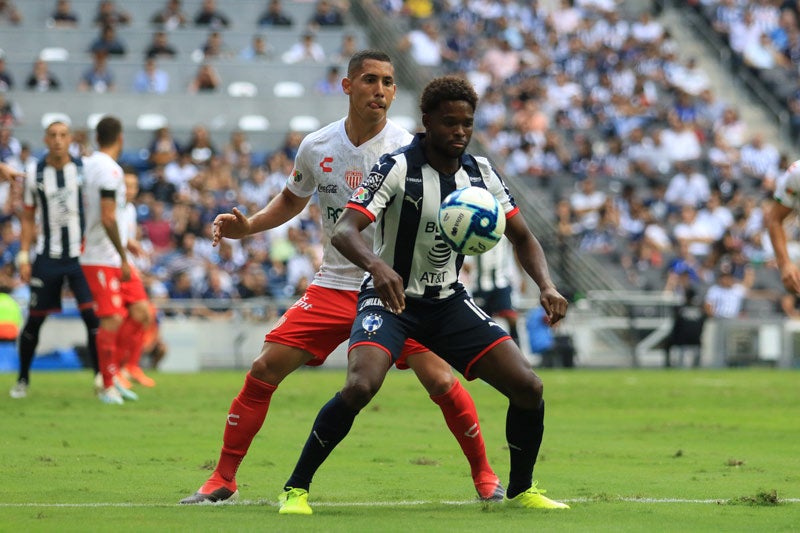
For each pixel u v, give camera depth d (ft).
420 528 59.16
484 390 180.96
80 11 358.23
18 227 271.28
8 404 140.67
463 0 392.27
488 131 329.52
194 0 367.86
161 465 88.79
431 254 66.23
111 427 116.78
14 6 352.49
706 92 372.38
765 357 277.03
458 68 359.87
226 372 230.68
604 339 269.85
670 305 271.28
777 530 59.82
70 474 83.05
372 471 87.25
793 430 122.72
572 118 351.87
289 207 76.43
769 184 340.80
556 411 147.02
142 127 317.01
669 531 59.11
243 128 322.14
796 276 113.70
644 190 327.47
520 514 65.21
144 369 241.76
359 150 73.20
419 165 66.03
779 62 405.80
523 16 393.91
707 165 338.54
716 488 78.59
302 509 64.80
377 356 64.90
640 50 385.70
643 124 353.92
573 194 316.60
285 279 267.80
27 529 58.44
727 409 150.92
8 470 84.79
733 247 300.81
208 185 286.46
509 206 67.87
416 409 144.05
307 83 340.59
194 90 327.06
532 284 280.31
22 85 326.24
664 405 156.76
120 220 143.84
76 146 291.38
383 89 72.54
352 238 63.87
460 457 96.17
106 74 325.62
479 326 66.23
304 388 179.93
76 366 237.45
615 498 73.00
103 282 143.43
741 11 416.05
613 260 296.10
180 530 58.13
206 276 256.73
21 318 236.22
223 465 70.85
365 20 390.63
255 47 347.15
